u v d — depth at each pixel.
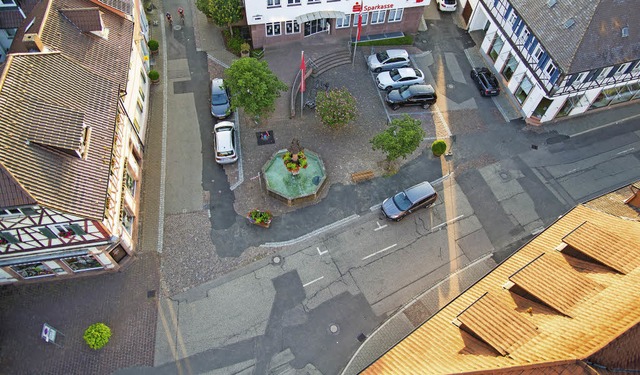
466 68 44.56
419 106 41.00
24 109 24.28
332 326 29.28
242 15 43.84
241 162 36.41
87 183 25.08
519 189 36.31
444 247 33.00
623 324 18.00
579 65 34.84
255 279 30.88
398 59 42.72
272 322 29.20
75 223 24.73
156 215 33.28
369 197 35.19
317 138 38.25
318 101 36.97
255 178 35.62
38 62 26.70
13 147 22.83
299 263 31.70
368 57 44.00
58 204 23.34
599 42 35.28
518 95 41.50
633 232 24.31
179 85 40.81
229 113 37.53
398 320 29.66
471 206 35.22
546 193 36.19
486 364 18.80
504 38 41.41
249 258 31.73
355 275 31.39
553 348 18.25
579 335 18.48
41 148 23.95
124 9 34.81
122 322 28.66
